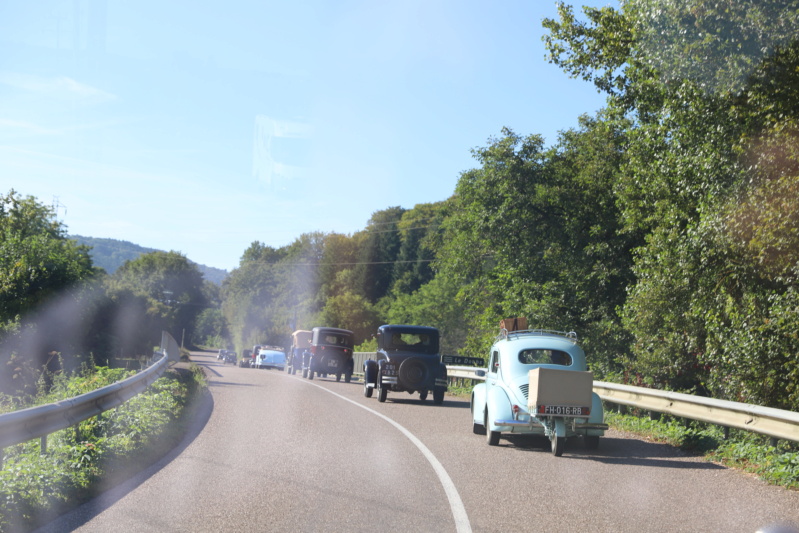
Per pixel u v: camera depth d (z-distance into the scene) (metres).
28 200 53.50
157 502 7.07
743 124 15.40
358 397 22.59
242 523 6.29
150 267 129.25
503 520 6.58
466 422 15.75
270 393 22.67
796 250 12.95
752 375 14.63
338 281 110.25
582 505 7.34
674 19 15.57
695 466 10.15
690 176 17.48
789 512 7.20
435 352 21.95
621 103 22.00
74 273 48.09
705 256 15.76
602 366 30.88
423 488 8.02
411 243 101.69
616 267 32.88
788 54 13.84
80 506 6.91
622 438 13.47
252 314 129.75
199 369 28.77
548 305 33.47
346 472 8.93
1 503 6.27
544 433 11.63
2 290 42.56
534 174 35.38
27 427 7.90
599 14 21.64
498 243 36.88
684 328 18.42
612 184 33.12
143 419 11.85
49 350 40.59
